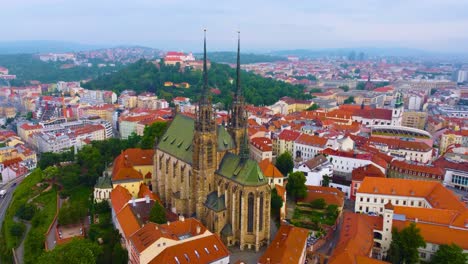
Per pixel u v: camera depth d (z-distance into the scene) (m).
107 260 136.25
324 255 143.50
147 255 124.94
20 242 184.62
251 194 151.12
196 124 160.50
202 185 163.12
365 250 132.00
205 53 160.50
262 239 157.00
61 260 122.25
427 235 146.62
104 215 183.50
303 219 178.75
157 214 152.00
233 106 180.50
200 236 138.62
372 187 187.12
